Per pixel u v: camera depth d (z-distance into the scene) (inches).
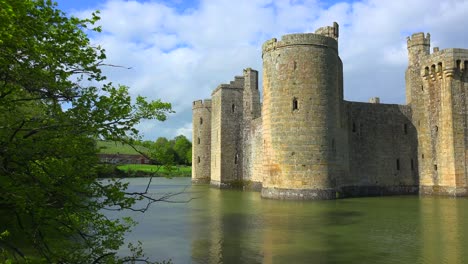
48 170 315.9
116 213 1043.9
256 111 1911.9
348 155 1459.2
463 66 1448.1
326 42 1304.1
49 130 315.0
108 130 322.3
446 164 1460.4
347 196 1393.9
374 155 1544.0
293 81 1277.1
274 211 1026.7
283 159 1269.7
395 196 1473.9
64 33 284.5
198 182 2329.0
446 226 806.5
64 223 340.2
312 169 1246.3
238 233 739.4
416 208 1093.8
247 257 569.3
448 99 1451.8
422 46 1592.0
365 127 1544.0
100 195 340.5
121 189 373.7
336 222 852.0
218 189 1859.0
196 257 573.0
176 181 2679.6
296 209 1057.5
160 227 815.7
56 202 326.0
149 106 339.6
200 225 834.2
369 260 550.0
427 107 1544.0
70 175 317.7
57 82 301.7
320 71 1282.0
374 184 1528.1
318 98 1269.7
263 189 1358.3
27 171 307.7
